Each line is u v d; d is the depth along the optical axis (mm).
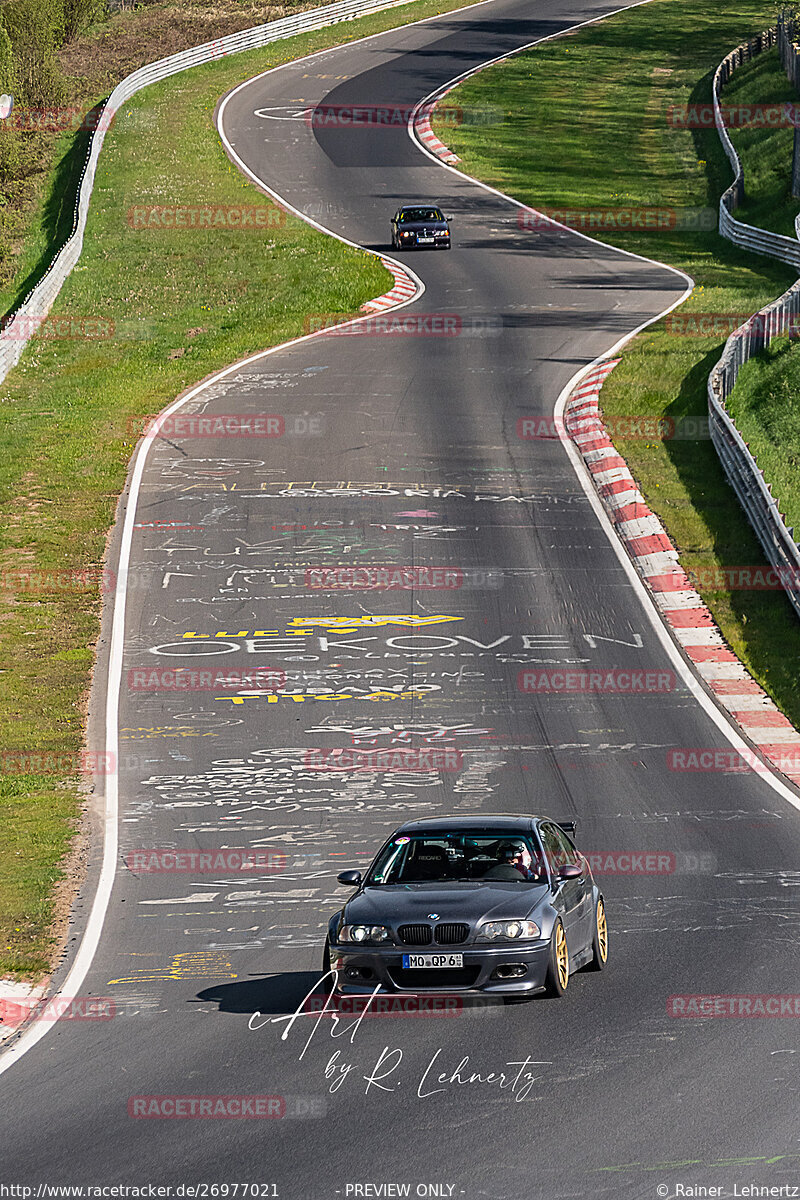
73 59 183000
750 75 169625
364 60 187750
